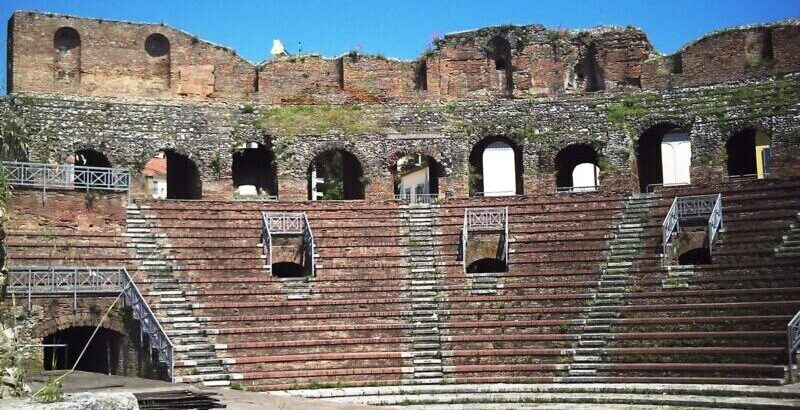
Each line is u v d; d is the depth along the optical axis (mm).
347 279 40312
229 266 40156
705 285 37062
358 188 50438
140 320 34969
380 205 44500
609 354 34750
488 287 39906
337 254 41750
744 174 50312
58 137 45312
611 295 37875
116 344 36125
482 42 51312
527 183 47781
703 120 46188
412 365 35562
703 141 45844
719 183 42281
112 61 48688
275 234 42344
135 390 25234
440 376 35031
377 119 49438
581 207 43406
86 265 37750
